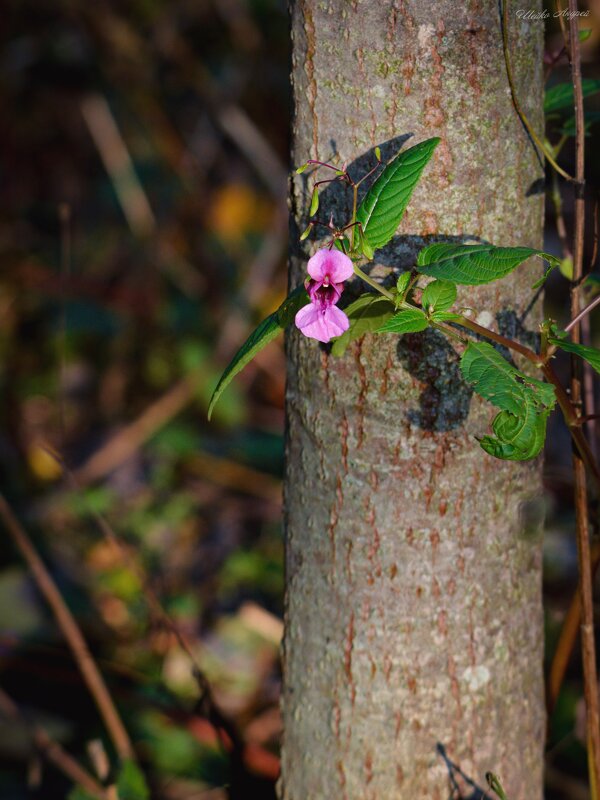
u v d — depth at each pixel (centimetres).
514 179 152
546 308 279
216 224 348
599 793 160
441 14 149
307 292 148
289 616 160
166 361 311
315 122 152
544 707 163
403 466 154
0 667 196
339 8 150
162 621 176
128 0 348
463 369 148
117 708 185
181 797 179
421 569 156
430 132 150
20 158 387
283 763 162
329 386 154
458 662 157
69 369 313
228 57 359
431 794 159
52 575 230
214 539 249
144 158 368
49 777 184
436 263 147
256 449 283
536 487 158
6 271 340
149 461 277
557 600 193
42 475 270
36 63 374
